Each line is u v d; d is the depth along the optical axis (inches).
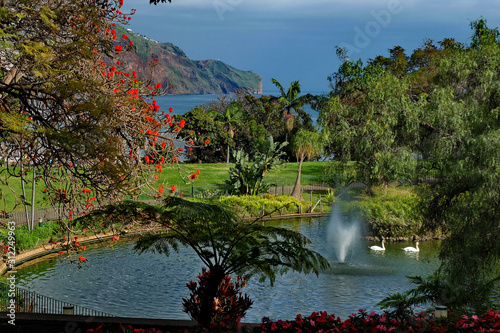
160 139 470.9
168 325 419.2
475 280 682.8
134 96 452.8
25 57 403.2
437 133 856.3
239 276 592.1
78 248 536.4
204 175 2046.0
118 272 971.9
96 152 377.4
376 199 1437.0
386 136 1024.2
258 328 403.2
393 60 2699.3
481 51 848.3
